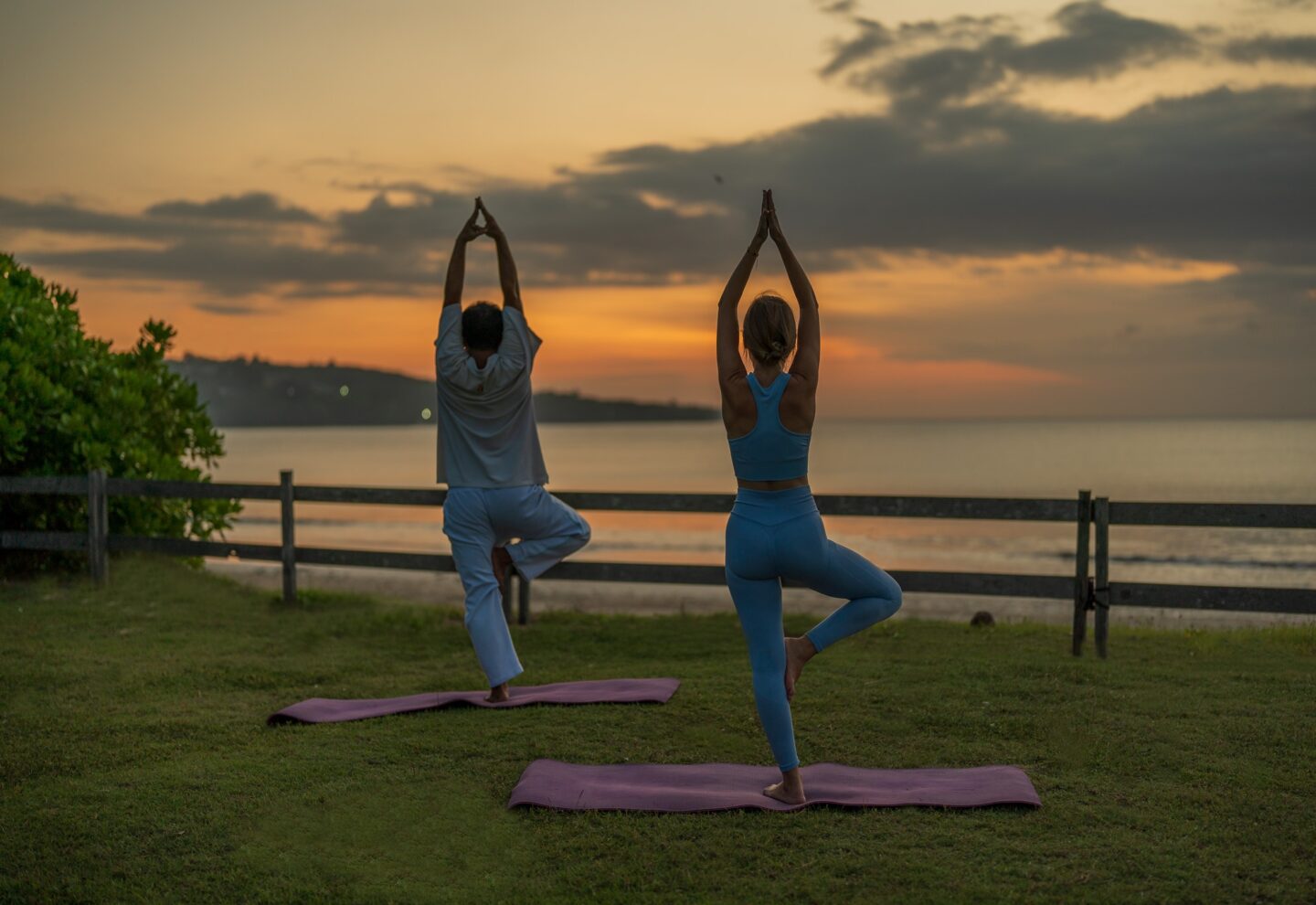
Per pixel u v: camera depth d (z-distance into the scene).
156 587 9.41
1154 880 3.18
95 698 5.71
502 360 5.50
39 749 4.71
